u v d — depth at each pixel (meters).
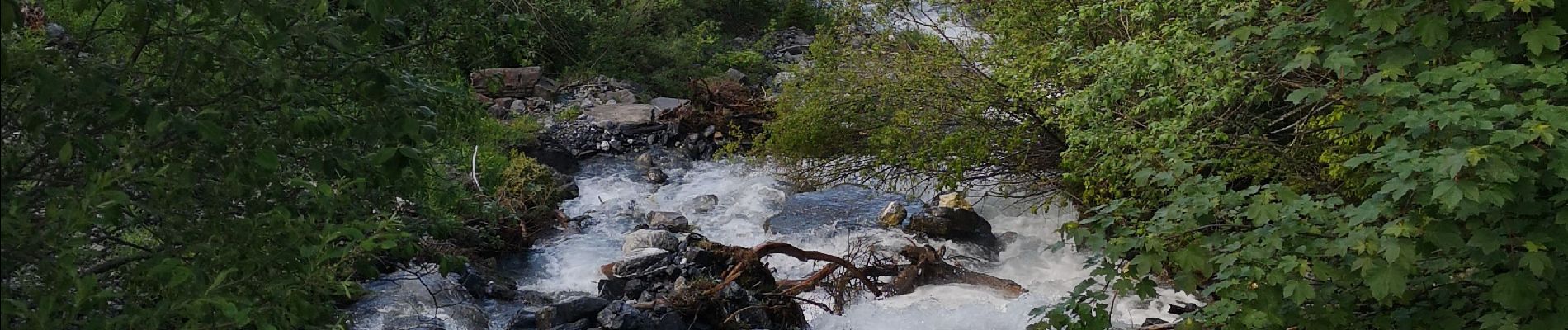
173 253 3.61
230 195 3.73
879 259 9.18
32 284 3.49
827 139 10.23
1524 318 4.64
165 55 3.73
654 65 17.16
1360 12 4.70
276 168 3.64
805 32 21.77
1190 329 4.98
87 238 3.42
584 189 11.97
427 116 4.07
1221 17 6.57
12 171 3.49
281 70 3.75
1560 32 4.47
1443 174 4.02
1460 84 4.37
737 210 11.27
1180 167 5.12
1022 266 9.63
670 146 13.73
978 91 9.46
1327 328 4.76
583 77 15.80
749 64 18.19
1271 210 4.59
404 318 7.23
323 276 4.04
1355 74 4.79
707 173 12.86
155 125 3.21
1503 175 3.89
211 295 3.41
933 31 11.05
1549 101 4.80
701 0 20.05
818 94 10.14
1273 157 7.19
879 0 10.14
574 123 13.85
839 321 8.09
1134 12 7.43
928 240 10.22
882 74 9.96
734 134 12.27
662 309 7.65
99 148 3.50
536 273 9.14
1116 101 7.36
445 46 4.75
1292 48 5.34
